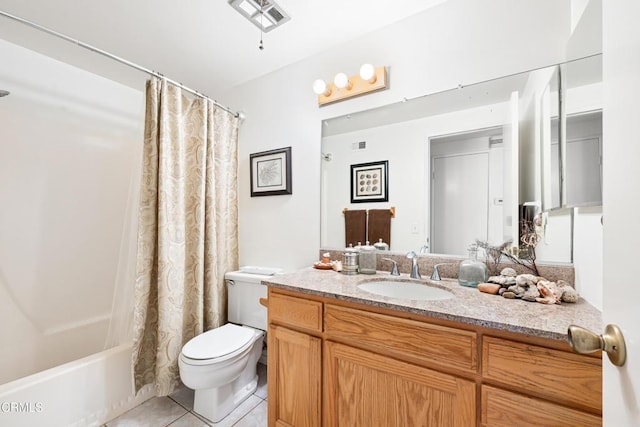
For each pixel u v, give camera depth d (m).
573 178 0.95
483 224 1.29
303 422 1.17
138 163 1.88
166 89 1.62
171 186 1.65
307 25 1.53
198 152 1.82
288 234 1.92
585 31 0.97
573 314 0.81
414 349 0.91
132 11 1.42
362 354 1.01
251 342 1.54
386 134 1.56
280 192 1.93
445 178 1.39
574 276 1.07
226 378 1.38
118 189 2.20
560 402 0.70
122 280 1.72
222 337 1.56
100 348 2.05
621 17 0.42
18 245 1.73
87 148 2.04
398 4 1.38
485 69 1.28
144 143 1.57
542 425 0.71
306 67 1.83
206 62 1.89
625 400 0.39
